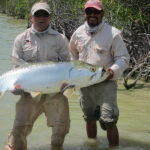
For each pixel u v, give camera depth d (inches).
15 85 158.1
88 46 178.5
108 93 176.2
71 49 186.2
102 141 191.9
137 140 195.6
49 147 182.1
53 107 172.2
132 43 361.1
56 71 159.9
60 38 168.7
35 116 171.3
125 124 220.4
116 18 370.6
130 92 296.7
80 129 209.0
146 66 331.0
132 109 250.8
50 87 160.6
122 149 182.5
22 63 165.6
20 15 1054.4
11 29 786.2
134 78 339.3
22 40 168.1
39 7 163.6
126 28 369.7
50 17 166.7
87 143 189.6
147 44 352.5
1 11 1370.6
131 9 354.9
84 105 184.9
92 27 176.4
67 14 565.9
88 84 163.3
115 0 354.6
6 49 509.4
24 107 167.6
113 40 175.0
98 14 173.9
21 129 167.3
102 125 184.7
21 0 722.8
